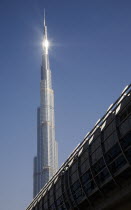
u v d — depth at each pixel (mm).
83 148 39781
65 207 44281
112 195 35844
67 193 43562
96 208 39250
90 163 37031
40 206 56000
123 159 31844
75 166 41812
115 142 32750
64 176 44781
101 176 35594
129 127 30641
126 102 31500
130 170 31953
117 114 32781
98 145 35844
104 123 35500
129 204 35438
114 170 33250
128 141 30797
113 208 37469
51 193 50500
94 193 37500
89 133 38625
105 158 34281
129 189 32750
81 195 40281
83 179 39281
